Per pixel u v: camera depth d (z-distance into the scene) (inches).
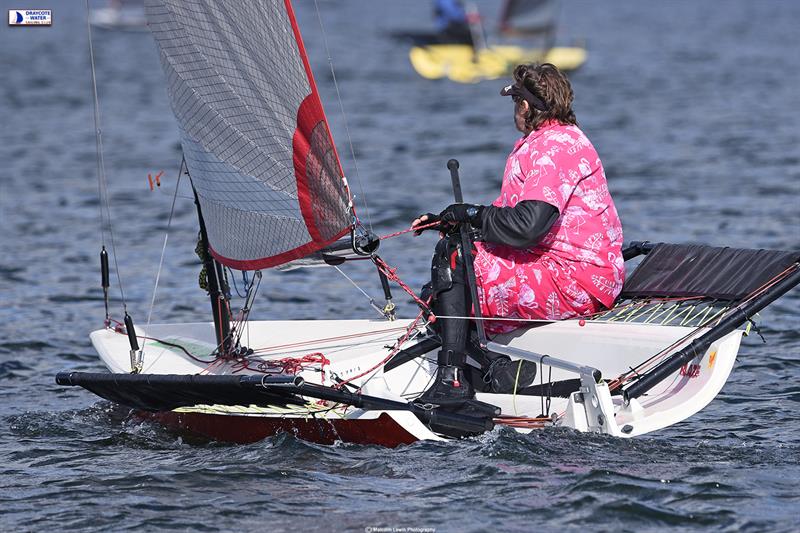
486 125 3085.6
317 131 705.0
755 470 677.9
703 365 739.4
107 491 660.7
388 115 3336.6
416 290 1321.4
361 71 4690.0
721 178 2103.8
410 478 663.1
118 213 1846.7
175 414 791.1
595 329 792.3
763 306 724.7
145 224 1758.1
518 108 767.1
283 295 1302.9
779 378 942.4
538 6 4527.6
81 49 5738.2
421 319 826.8
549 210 729.0
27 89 3932.1
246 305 846.5
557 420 722.2
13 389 940.6
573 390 784.9
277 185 735.1
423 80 4384.8
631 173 2197.3
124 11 7140.8
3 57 5191.9
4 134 2847.0
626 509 610.9
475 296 743.7
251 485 662.5
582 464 677.3
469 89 4106.8
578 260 758.5
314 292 1318.9
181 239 1644.9
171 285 1360.7
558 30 7081.7
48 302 1273.4
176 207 1908.2
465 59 4429.1
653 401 735.1
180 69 761.6
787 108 3289.9
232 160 751.1
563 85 757.9
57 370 1007.0
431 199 1951.3
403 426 702.5
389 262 1473.9
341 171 711.1
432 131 2960.1
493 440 705.0
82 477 689.6
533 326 810.2
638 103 3494.1
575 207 756.6
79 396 914.7
